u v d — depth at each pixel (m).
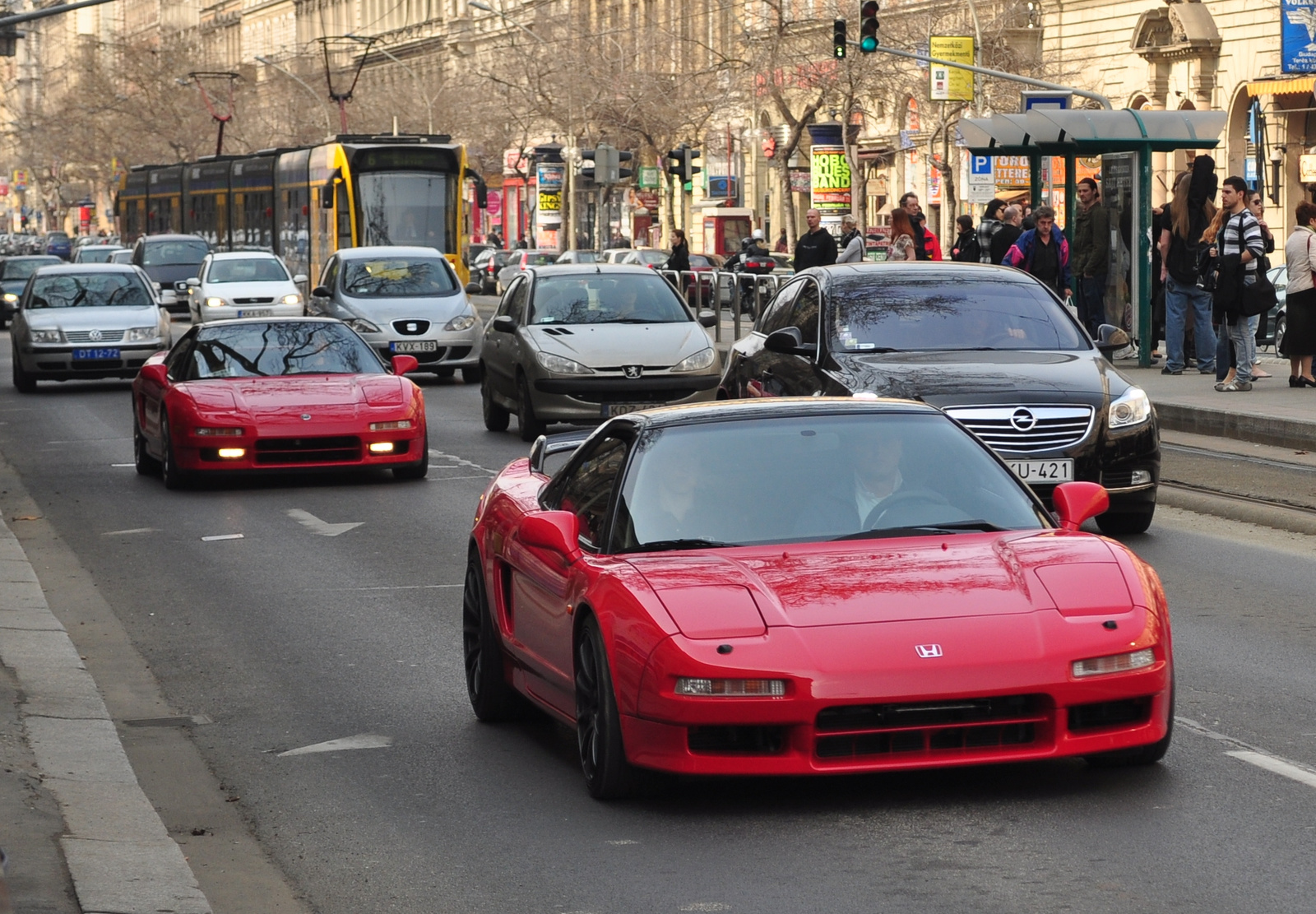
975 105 56.75
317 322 22.73
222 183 68.44
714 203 91.81
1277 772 8.35
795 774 7.51
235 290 45.94
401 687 11.12
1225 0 59.78
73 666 11.79
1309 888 6.70
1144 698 7.83
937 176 76.00
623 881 7.11
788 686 7.45
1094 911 6.50
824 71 65.00
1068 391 15.30
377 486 21.00
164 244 66.75
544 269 26.59
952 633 7.58
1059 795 8.02
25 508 20.05
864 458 8.98
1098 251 29.11
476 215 108.38
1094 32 66.19
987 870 7.00
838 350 16.50
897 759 7.56
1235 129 59.94
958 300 17.03
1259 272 24.66
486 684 9.98
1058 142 29.56
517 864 7.43
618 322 25.62
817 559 8.20
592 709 8.26
